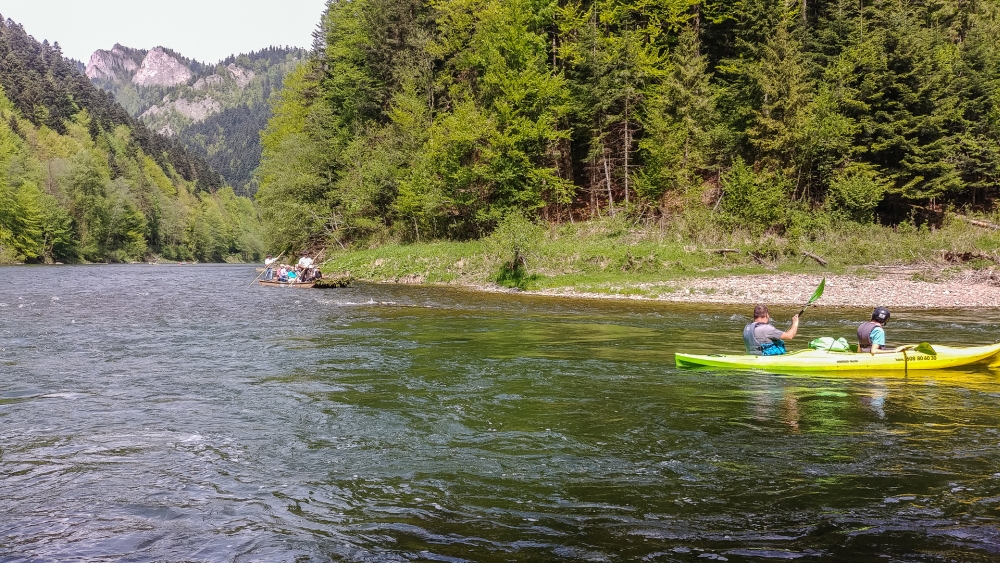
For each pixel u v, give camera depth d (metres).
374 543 3.71
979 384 8.52
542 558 3.47
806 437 5.84
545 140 37.59
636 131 38.62
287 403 7.28
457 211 40.09
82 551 3.64
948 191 34.25
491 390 7.99
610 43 36.12
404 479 4.80
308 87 55.88
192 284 33.09
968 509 4.09
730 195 32.22
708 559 3.43
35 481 4.78
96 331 13.94
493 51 36.12
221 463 5.20
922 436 5.86
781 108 32.41
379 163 41.31
